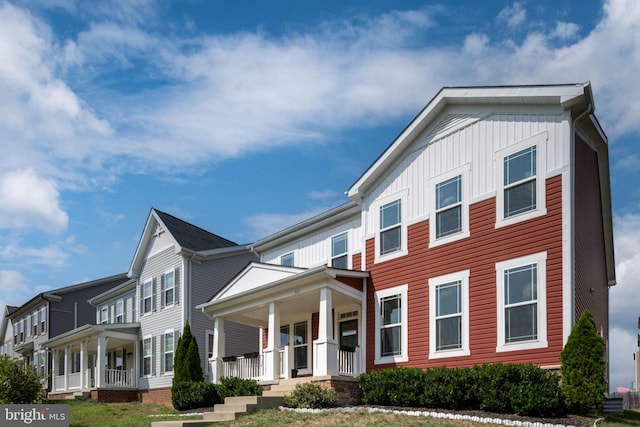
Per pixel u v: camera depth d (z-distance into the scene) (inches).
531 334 596.7
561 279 582.9
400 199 757.9
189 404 830.5
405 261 736.3
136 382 1246.9
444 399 596.7
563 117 607.5
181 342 1012.5
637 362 1294.3
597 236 717.9
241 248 1240.8
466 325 653.3
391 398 647.8
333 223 900.0
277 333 799.1
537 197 614.9
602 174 732.7
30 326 1795.0
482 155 671.8
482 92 667.4
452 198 695.1
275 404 687.7
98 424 757.9
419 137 746.2
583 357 537.0
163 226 1220.5
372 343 757.3
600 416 552.7
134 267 1301.7
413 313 713.6
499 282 631.8
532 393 537.3
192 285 1157.1
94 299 1528.1
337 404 674.2
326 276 733.3
